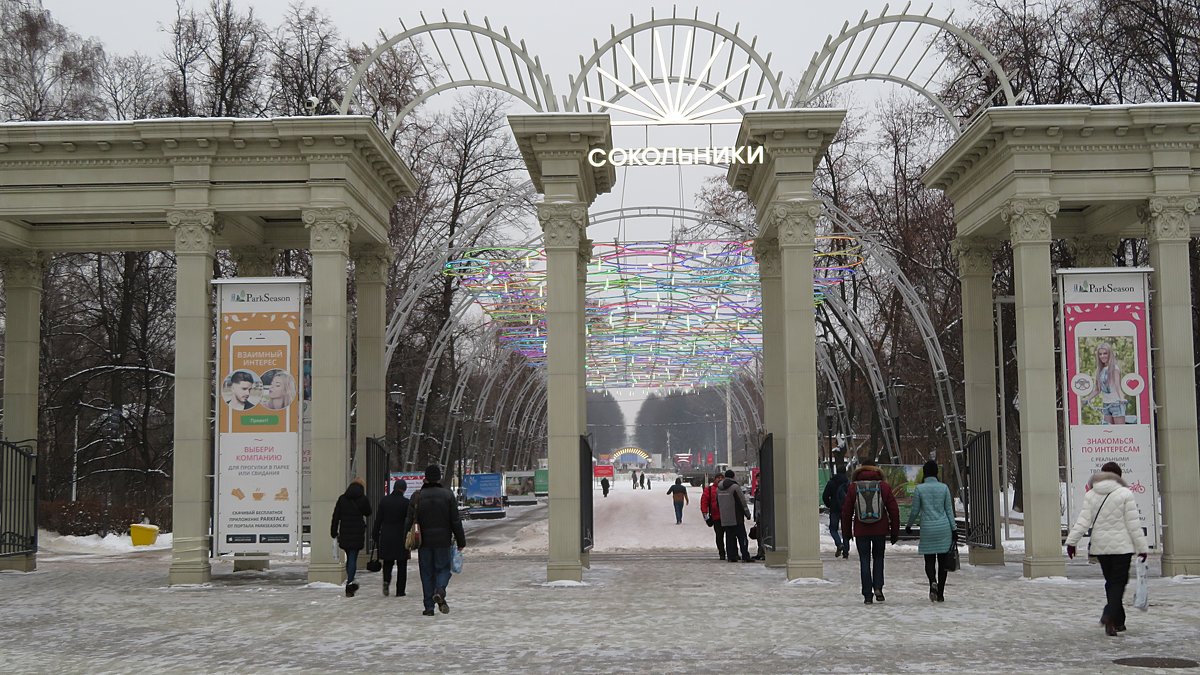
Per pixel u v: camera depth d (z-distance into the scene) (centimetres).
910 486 3191
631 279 4091
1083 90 3388
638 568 2366
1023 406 2072
